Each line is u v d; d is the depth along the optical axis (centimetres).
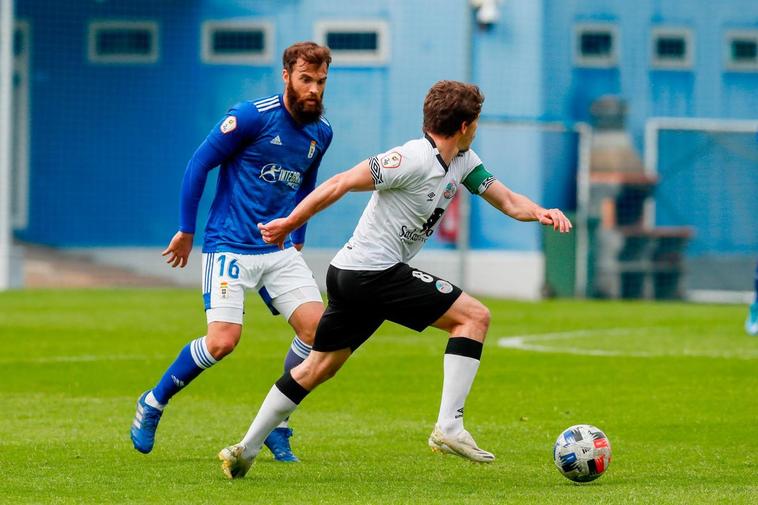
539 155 8431
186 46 8681
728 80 9075
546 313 6169
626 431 2581
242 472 2020
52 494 1852
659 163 8800
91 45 8725
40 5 8688
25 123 8719
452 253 8288
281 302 2306
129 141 8725
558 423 2706
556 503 1755
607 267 7994
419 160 1961
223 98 8694
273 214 2295
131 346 4388
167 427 2659
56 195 8706
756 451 2322
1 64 7362
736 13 9044
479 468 2134
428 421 2755
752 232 8775
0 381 3466
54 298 6762
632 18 8956
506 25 8406
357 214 8438
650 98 9006
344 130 8494
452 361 2002
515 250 8275
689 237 8012
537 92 8438
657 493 1847
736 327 5275
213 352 2222
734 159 8806
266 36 8638
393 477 2038
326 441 2469
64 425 2669
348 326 2033
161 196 8712
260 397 3178
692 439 2473
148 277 8506
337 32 8525
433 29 8425
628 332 5044
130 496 1834
